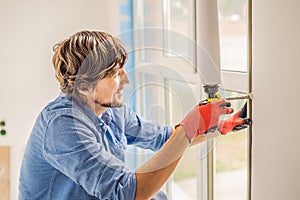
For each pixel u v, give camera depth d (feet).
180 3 5.76
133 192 2.80
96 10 8.69
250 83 3.30
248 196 3.36
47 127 3.04
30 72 8.62
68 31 8.63
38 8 8.51
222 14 4.54
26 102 8.68
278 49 2.97
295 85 2.86
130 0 7.89
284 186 3.02
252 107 3.27
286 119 2.95
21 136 8.73
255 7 3.18
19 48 8.54
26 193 3.46
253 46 3.24
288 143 2.94
